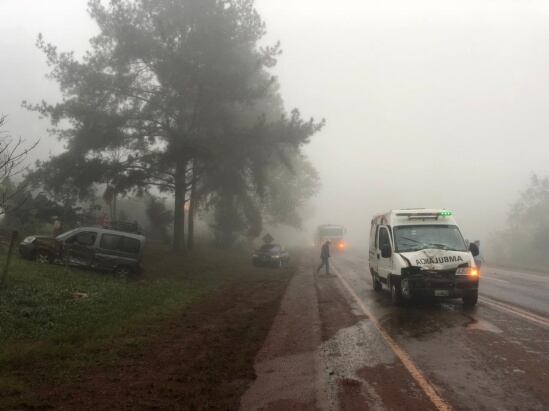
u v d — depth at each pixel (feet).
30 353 24.16
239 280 69.31
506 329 31.73
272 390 20.34
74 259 58.90
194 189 96.73
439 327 32.78
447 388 20.12
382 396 19.31
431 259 40.37
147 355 25.76
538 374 21.84
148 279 60.44
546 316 36.55
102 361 24.26
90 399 19.01
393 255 43.42
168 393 19.94
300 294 52.85
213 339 29.91
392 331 31.81
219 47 78.18
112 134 75.25
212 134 77.82
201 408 18.37
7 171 35.88
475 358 24.66
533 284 62.13
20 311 32.68
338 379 21.66
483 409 17.72
